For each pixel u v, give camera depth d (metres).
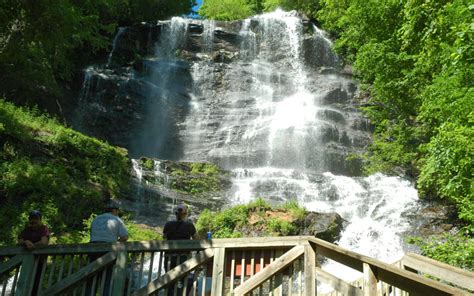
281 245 6.16
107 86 27.41
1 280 6.53
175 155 25.47
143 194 16.58
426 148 11.01
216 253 6.32
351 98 30.14
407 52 15.96
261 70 32.41
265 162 24.30
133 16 37.28
